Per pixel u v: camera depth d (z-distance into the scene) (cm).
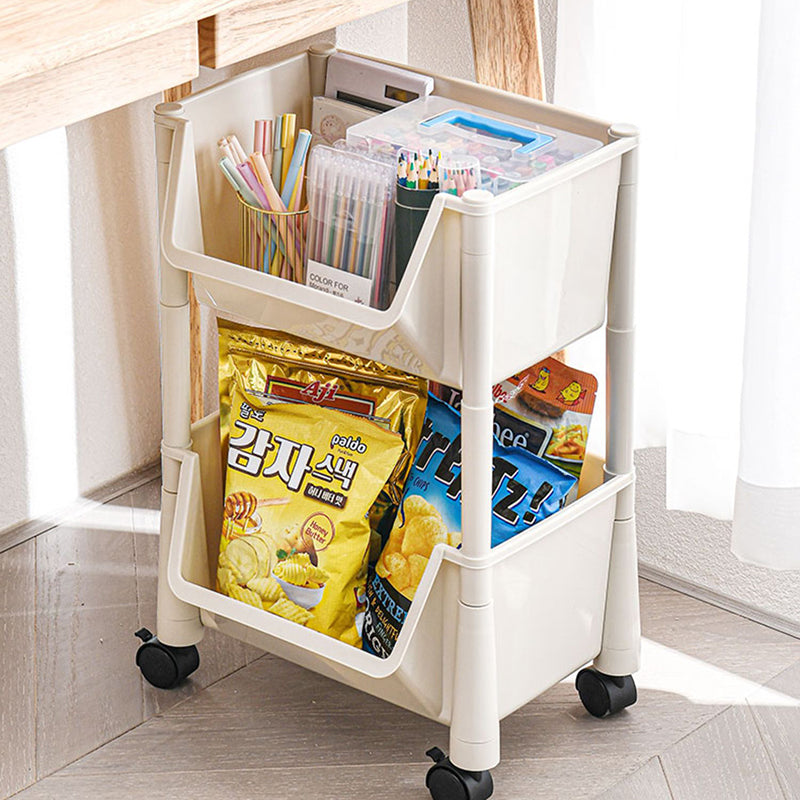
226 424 166
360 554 153
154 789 158
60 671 178
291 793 158
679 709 172
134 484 219
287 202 151
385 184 139
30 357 200
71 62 106
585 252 144
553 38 189
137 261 209
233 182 150
